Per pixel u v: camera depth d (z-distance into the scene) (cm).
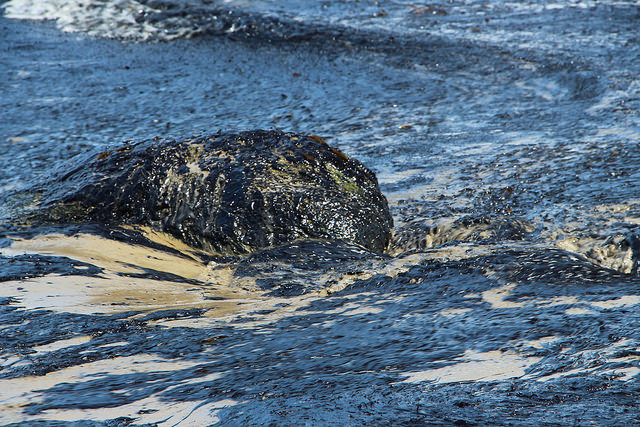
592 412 738
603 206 2198
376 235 2112
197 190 2069
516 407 773
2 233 1967
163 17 5947
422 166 2920
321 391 883
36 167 2975
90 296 1462
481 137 3319
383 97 4178
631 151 2822
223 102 4109
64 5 6319
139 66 4894
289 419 797
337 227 2036
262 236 1988
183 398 906
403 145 3253
